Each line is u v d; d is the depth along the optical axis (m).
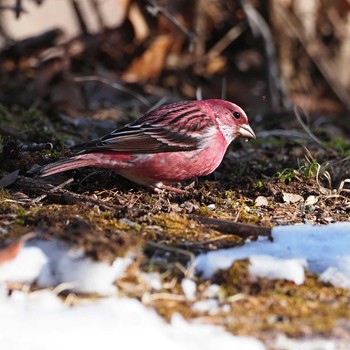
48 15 19.52
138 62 18.52
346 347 6.86
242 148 13.43
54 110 16.11
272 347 6.83
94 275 7.52
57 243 7.73
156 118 10.44
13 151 11.16
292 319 7.31
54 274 7.66
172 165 10.38
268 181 11.15
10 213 9.06
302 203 10.48
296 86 19.45
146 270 7.93
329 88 19.75
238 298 7.61
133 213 9.28
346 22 19.39
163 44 18.62
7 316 6.88
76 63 18.08
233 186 11.02
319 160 12.59
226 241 8.68
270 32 18.97
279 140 13.86
